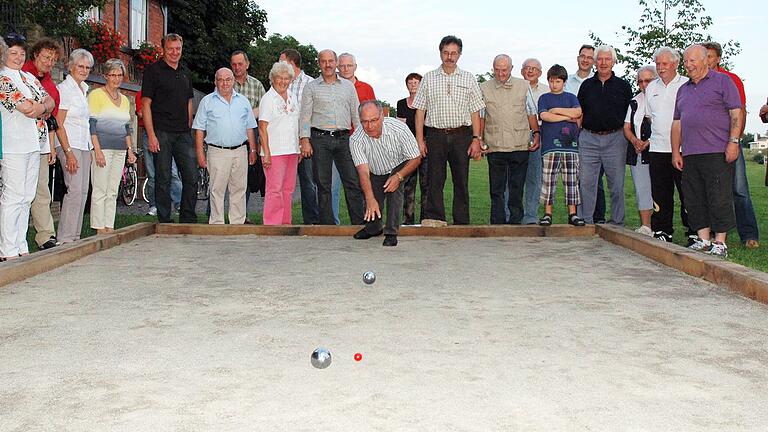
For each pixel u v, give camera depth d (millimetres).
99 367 3947
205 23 37812
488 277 6590
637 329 4777
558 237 9344
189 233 9469
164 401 3441
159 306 5375
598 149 9328
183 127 9484
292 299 5629
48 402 3428
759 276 5789
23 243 7258
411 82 10555
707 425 3180
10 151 6980
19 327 4766
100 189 8750
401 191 8523
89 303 5461
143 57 22125
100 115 8594
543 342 4461
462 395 3529
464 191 9477
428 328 4770
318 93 9258
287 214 9812
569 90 10172
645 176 9203
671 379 3791
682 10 22812
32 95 7027
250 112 9695
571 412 3316
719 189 7773
